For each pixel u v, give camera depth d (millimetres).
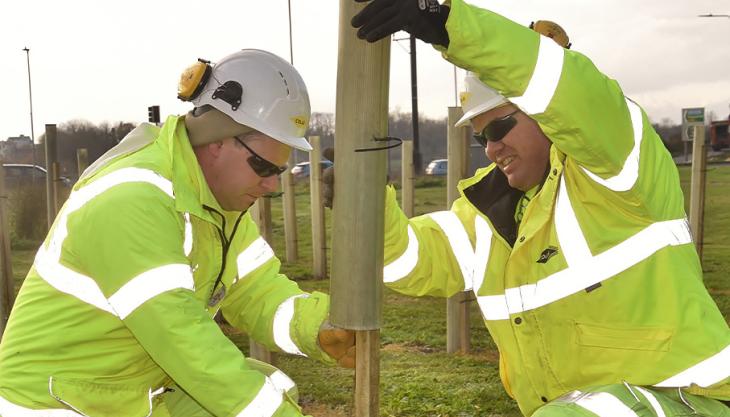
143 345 2365
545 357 2748
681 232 2557
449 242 3098
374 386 2398
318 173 9891
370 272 2336
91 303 2439
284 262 11617
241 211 2781
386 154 2287
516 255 2742
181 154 2504
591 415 2451
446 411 4758
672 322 2498
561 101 2180
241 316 3111
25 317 2508
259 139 2545
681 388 2496
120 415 2646
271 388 2404
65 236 2416
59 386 2479
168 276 2320
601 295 2572
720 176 20875
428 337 6828
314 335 2859
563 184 2617
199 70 2531
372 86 2213
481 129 2773
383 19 1979
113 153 2555
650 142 2463
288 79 2586
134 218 2311
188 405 2977
